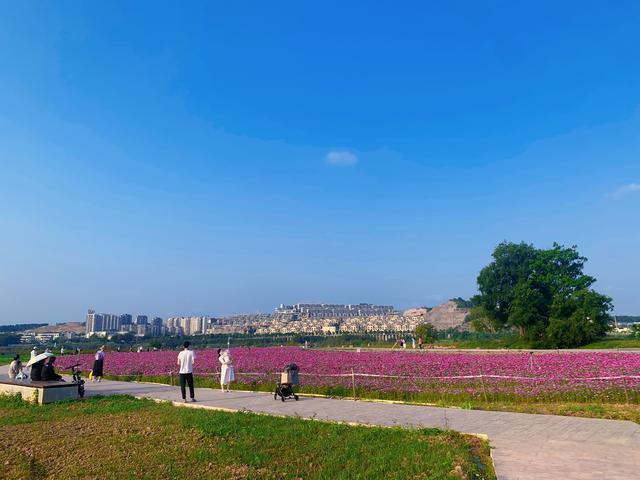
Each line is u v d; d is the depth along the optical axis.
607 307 55.84
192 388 17.89
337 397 18.81
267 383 22.09
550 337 55.34
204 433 12.02
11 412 16.34
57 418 15.04
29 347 85.81
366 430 12.00
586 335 53.69
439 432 11.53
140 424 13.70
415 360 27.12
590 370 19.83
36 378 19.72
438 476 8.19
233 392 20.31
